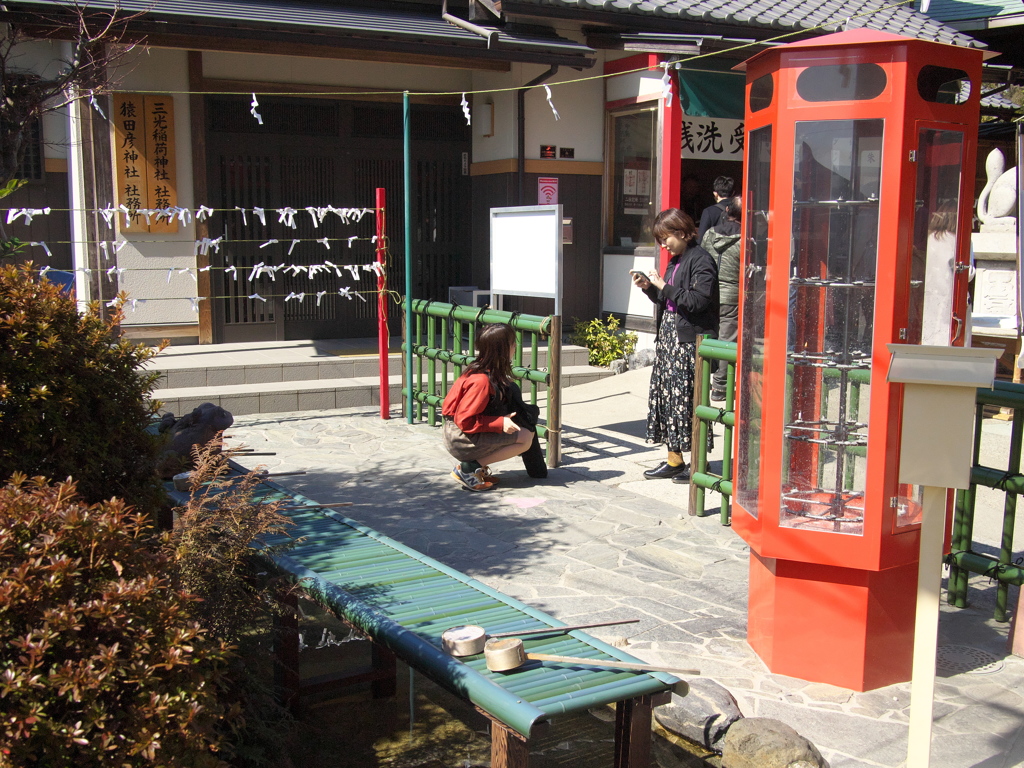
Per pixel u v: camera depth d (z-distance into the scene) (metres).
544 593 4.39
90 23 7.28
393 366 9.19
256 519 3.24
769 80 3.50
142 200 9.02
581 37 9.88
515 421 6.09
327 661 3.99
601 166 10.80
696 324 6.00
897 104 3.18
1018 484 3.96
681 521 5.48
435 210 10.96
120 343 3.14
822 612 3.52
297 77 9.91
